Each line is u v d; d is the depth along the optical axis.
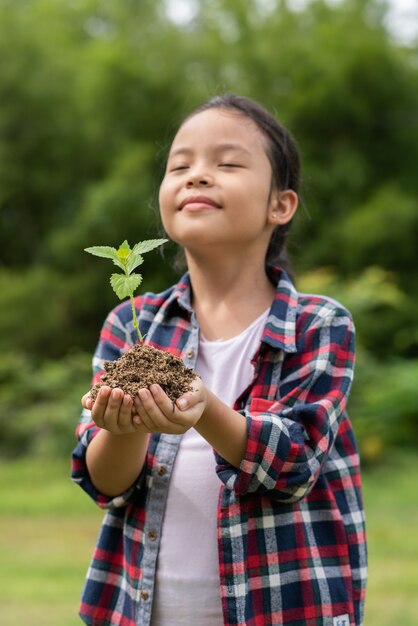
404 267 11.39
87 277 11.91
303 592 1.69
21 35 12.32
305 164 11.39
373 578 4.46
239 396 1.79
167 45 12.30
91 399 1.52
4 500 7.01
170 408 1.47
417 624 3.63
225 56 12.13
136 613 1.77
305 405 1.71
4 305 11.65
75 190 12.66
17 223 13.00
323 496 1.79
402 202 11.19
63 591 4.38
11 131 12.48
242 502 1.70
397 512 6.16
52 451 8.93
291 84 11.95
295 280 2.20
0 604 4.12
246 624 1.64
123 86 11.85
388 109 11.81
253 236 1.90
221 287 1.93
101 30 14.34
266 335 1.82
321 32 12.03
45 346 11.93
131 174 11.52
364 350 8.95
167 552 1.76
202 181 1.86
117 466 1.73
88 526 6.15
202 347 1.89
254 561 1.69
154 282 10.56
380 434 8.34
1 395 9.73
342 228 11.17
